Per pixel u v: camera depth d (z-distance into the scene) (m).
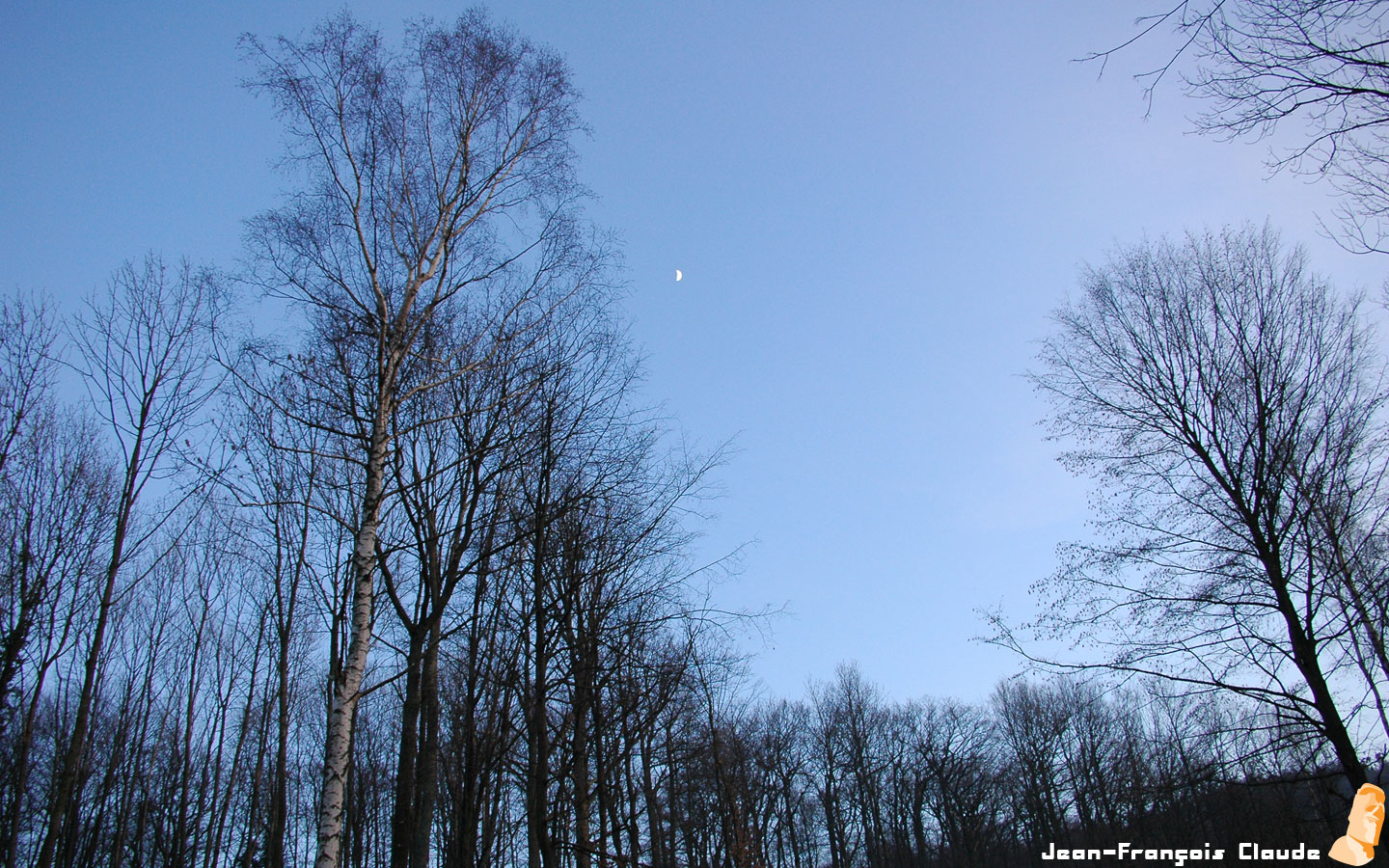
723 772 22.59
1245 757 13.09
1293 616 13.07
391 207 12.29
